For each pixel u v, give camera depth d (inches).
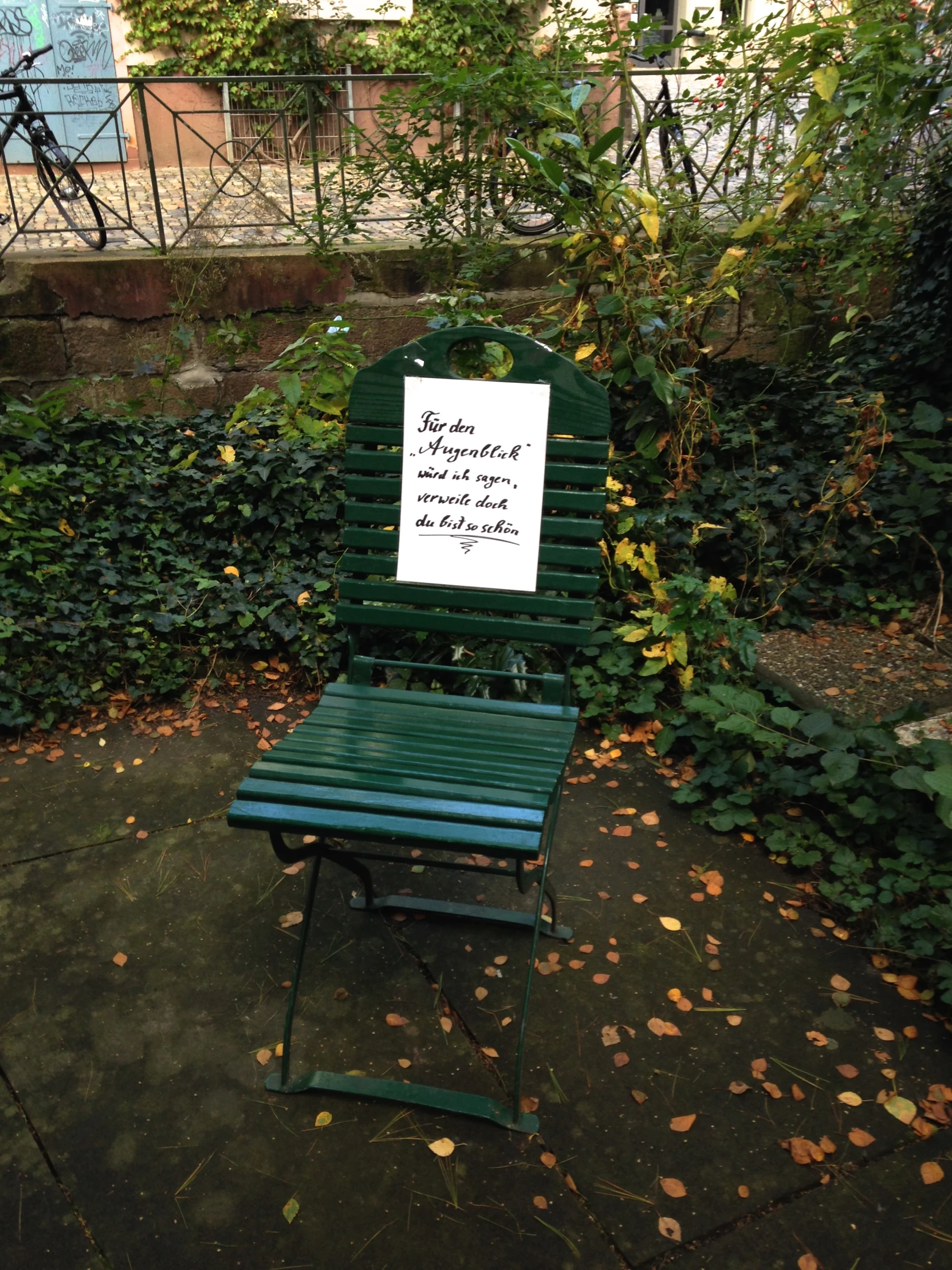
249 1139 75.5
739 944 95.7
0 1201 70.6
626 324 146.5
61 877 103.1
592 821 113.7
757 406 175.9
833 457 166.9
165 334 201.6
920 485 152.1
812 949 95.0
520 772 74.1
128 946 94.3
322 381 153.9
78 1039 84.0
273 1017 86.7
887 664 129.7
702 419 158.2
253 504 153.2
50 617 135.1
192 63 396.8
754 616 144.9
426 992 89.7
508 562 87.8
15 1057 82.1
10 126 204.1
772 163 172.2
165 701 136.7
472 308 151.4
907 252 176.7
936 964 91.0
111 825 111.4
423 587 90.3
